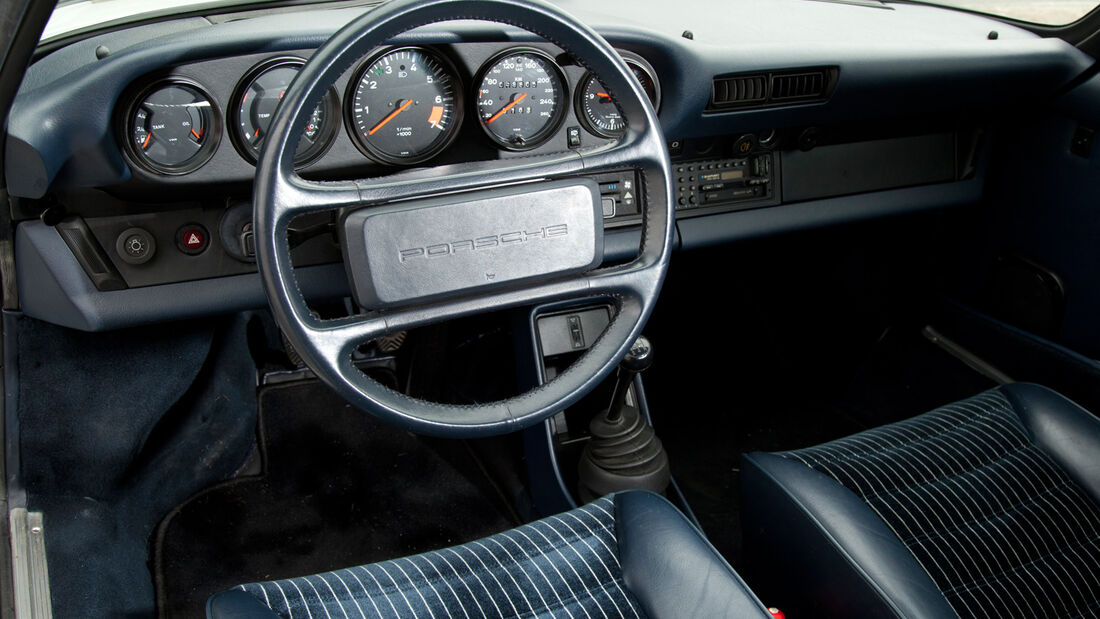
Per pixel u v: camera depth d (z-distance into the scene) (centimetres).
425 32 160
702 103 194
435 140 178
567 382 137
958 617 129
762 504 158
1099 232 214
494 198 127
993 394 177
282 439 248
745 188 219
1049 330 231
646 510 131
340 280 187
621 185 196
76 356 183
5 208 158
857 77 203
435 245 125
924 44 209
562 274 133
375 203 123
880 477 154
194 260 177
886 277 268
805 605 154
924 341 266
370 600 119
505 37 167
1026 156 233
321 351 121
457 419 129
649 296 138
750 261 273
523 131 185
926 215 260
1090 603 138
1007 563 141
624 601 119
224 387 241
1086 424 161
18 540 157
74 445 183
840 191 229
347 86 165
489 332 236
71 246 166
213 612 111
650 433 192
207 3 189
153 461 218
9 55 116
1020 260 237
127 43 167
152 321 178
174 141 162
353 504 233
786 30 211
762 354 285
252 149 166
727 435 261
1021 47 212
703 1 234
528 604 119
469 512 233
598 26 180
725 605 115
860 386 273
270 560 217
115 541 196
